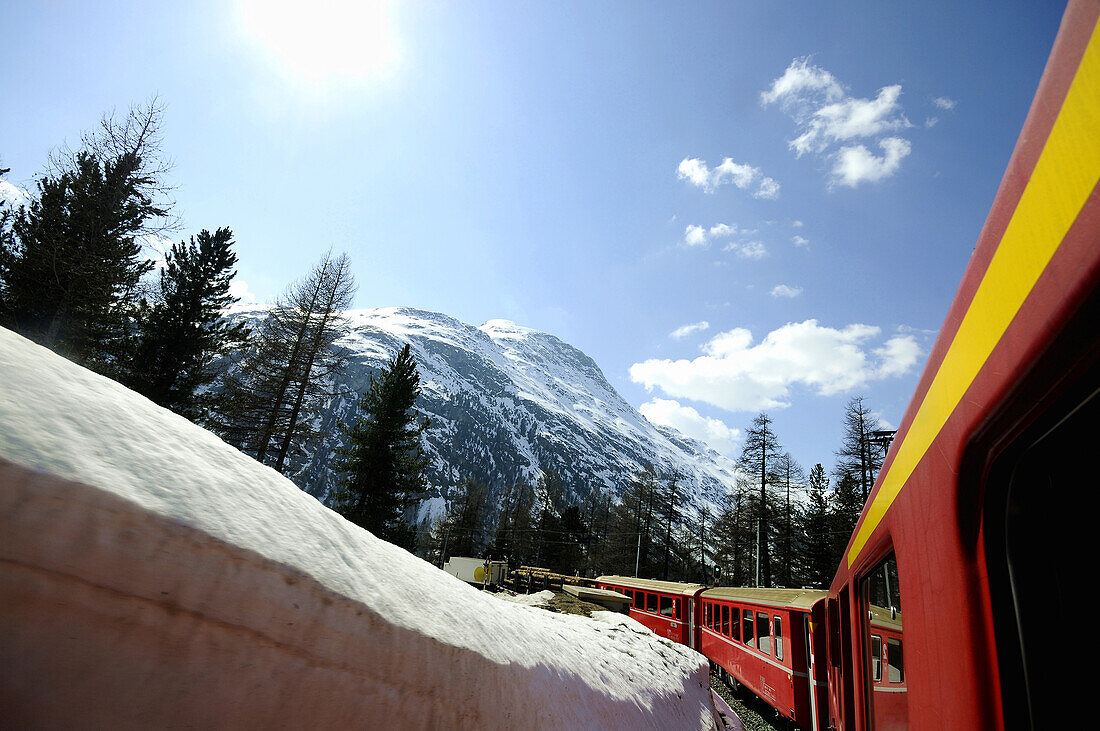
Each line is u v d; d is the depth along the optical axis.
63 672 0.58
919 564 1.97
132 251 20.17
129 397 0.95
